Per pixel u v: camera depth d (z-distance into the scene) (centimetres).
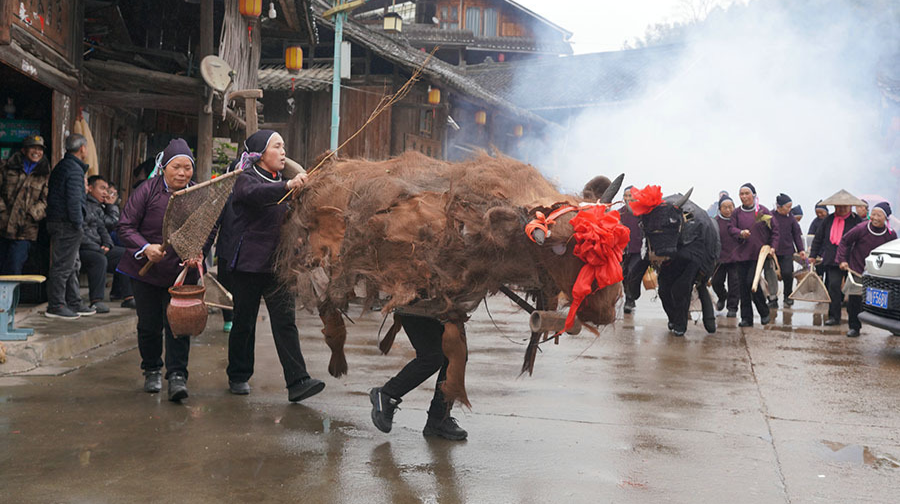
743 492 383
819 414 543
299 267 465
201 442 435
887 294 855
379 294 426
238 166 505
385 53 1936
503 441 457
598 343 834
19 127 901
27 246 803
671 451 446
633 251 995
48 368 610
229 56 1065
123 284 898
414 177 432
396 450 433
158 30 1243
